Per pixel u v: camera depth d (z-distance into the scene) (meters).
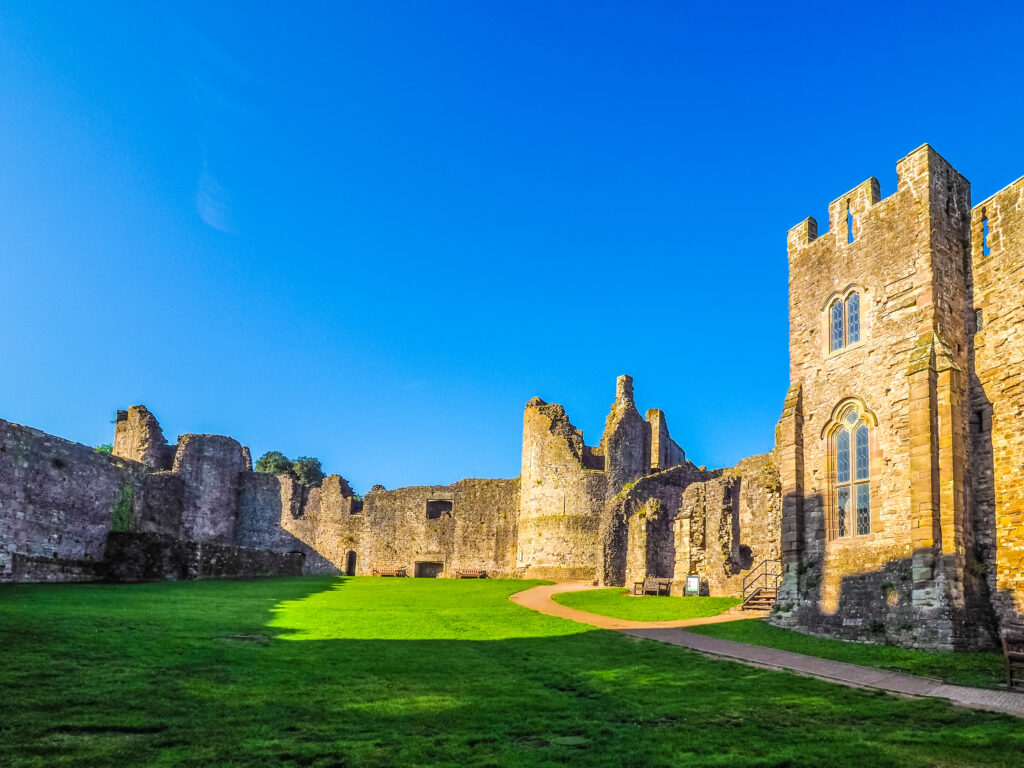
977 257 24.14
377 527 66.88
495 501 63.50
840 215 27.33
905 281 24.39
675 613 30.08
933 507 22.00
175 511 55.72
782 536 27.06
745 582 34.88
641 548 44.12
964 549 21.73
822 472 26.19
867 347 25.36
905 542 22.94
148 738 11.07
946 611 20.92
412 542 65.50
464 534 63.88
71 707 12.16
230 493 66.25
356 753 10.97
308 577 49.84
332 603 30.73
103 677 14.07
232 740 11.22
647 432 61.59
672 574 44.31
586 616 29.62
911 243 24.41
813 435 26.81
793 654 20.52
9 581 33.59
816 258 27.98
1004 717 13.64
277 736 11.54
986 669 18.17
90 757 10.16
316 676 15.68
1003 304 23.03
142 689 13.51
